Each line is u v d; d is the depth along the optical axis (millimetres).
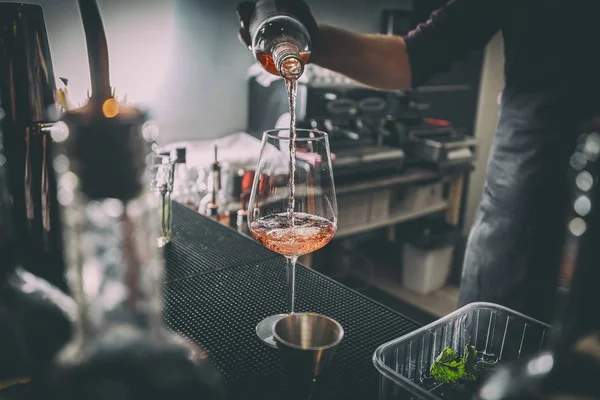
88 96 296
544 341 507
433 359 520
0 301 348
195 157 1872
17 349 328
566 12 854
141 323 298
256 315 595
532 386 289
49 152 464
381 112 2297
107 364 285
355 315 612
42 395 305
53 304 344
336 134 2188
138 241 285
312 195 595
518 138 930
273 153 587
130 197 270
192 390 295
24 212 464
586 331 265
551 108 886
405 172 2355
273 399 466
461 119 2807
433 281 2449
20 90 483
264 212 601
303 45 731
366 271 2584
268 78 2162
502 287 955
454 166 2480
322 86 2045
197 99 2186
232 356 521
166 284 651
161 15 1982
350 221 2289
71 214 277
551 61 880
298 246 577
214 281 667
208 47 2150
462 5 984
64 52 1651
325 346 397
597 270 258
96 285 288
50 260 463
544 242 913
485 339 545
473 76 2721
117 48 1907
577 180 270
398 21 2602
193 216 901
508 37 964
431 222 2539
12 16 478
